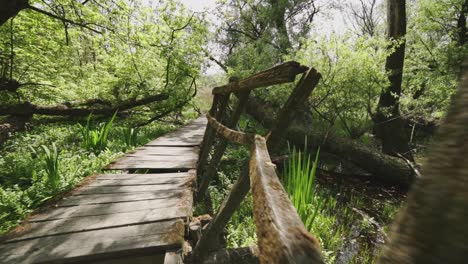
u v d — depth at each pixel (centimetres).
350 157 620
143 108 936
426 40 937
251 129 902
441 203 23
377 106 758
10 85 572
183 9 727
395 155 713
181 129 777
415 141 946
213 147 597
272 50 1118
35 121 599
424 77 808
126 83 854
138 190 274
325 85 668
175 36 756
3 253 165
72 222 203
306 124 833
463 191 22
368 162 581
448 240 21
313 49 669
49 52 718
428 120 951
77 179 304
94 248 171
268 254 42
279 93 776
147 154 439
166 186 288
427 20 883
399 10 705
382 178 577
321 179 546
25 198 233
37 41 658
